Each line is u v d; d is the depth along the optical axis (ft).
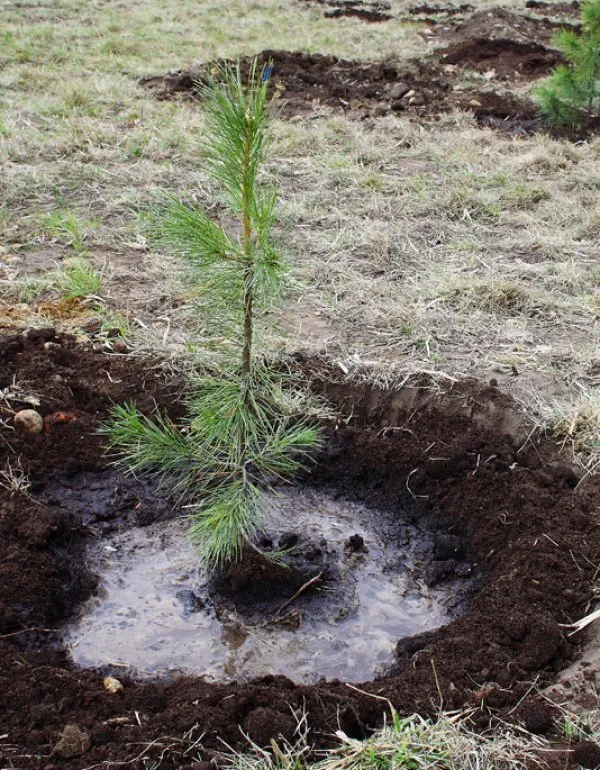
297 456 14.89
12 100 30.48
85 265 19.12
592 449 13.96
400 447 14.88
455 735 9.23
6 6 45.78
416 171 25.64
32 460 14.23
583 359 16.28
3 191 22.72
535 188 24.11
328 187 24.14
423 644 11.46
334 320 17.58
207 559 12.17
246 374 11.76
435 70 36.86
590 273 19.65
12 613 11.34
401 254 20.33
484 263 19.93
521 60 38.91
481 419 15.06
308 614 12.27
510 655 10.72
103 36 40.81
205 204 22.07
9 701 9.72
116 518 13.80
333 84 34.30
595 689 9.97
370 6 51.98
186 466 13.10
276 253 10.20
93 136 26.81
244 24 45.32
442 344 16.84
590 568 11.93
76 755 9.10
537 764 9.02
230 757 9.11
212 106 10.16
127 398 15.39
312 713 9.73
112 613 12.09
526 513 13.12
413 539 13.84
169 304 17.90
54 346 16.02
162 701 10.07
